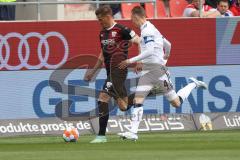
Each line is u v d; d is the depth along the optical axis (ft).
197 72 136.15
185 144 108.68
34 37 131.54
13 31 130.93
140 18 113.91
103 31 116.06
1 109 130.93
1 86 130.93
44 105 132.05
